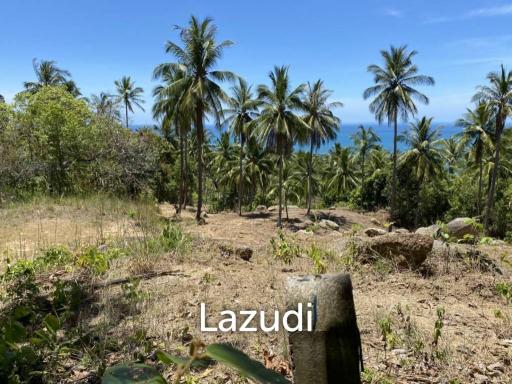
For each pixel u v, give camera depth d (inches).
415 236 266.7
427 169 1759.4
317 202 2458.2
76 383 126.3
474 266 268.2
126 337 153.9
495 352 153.4
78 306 181.6
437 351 146.9
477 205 1759.4
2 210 662.5
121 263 262.1
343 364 71.7
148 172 1144.2
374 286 231.0
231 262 272.2
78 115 1115.9
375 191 2127.2
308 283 74.2
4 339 119.5
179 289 211.3
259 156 1923.0
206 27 1135.0
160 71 1153.4
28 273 234.5
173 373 130.6
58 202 722.2
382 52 1664.6
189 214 1386.6
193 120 1176.8
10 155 934.4
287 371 128.9
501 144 1731.1
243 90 1656.0
